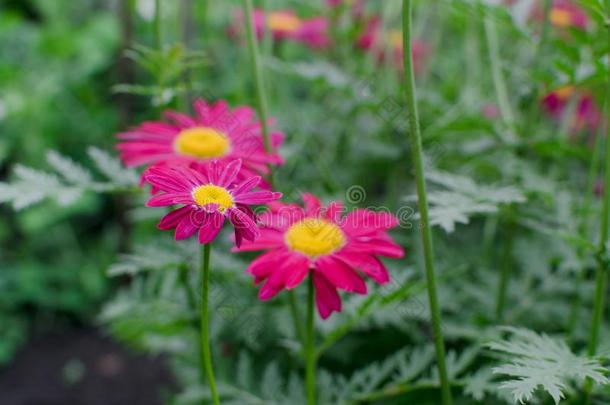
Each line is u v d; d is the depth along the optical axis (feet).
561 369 1.21
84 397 2.66
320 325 1.60
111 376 2.79
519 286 1.77
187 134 1.37
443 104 2.02
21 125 3.40
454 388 1.60
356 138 2.18
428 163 1.80
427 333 1.81
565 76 1.49
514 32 1.53
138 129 1.41
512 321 1.70
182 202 1.11
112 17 3.81
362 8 2.38
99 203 3.43
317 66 1.93
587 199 1.61
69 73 3.70
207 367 1.23
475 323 1.65
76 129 3.58
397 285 1.52
